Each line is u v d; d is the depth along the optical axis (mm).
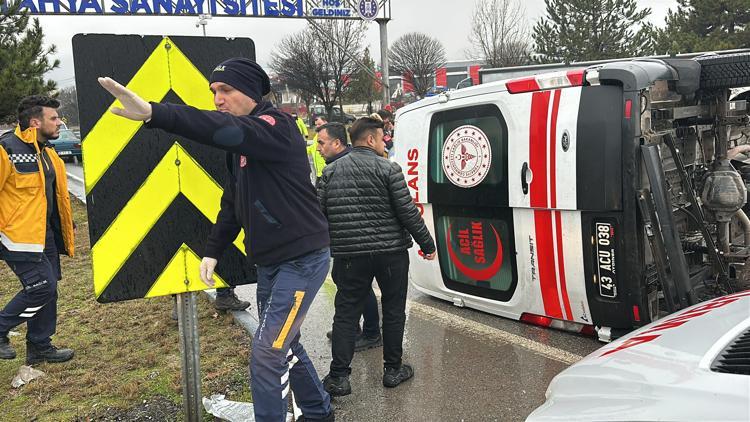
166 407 3521
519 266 4512
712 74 3980
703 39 27000
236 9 18359
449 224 5004
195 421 3174
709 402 1448
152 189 2982
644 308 3936
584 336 4383
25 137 3990
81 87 2805
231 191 2908
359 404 3586
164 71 2926
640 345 2025
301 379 3062
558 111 4008
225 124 2307
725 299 2416
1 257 4004
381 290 3744
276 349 2678
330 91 30281
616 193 3807
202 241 3094
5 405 3668
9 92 11281
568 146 3965
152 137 2957
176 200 3031
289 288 2682
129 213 2953
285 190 2637
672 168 4191
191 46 2971
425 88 34875
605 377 1857
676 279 3684
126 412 3486
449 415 3404
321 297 5824
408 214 3576
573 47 29000
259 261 2725
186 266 3078
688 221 4551
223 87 2578
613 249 3914
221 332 4816
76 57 2781
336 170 3615
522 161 4246
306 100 31766
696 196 4348
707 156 4664
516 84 4219
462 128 4645
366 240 3561
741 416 1338
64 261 7621
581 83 3906
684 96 4148
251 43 3104
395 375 3795
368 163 3580
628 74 3682
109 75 2838
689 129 4453
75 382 3939
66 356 4316
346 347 3672
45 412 3541
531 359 4070
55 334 4898
